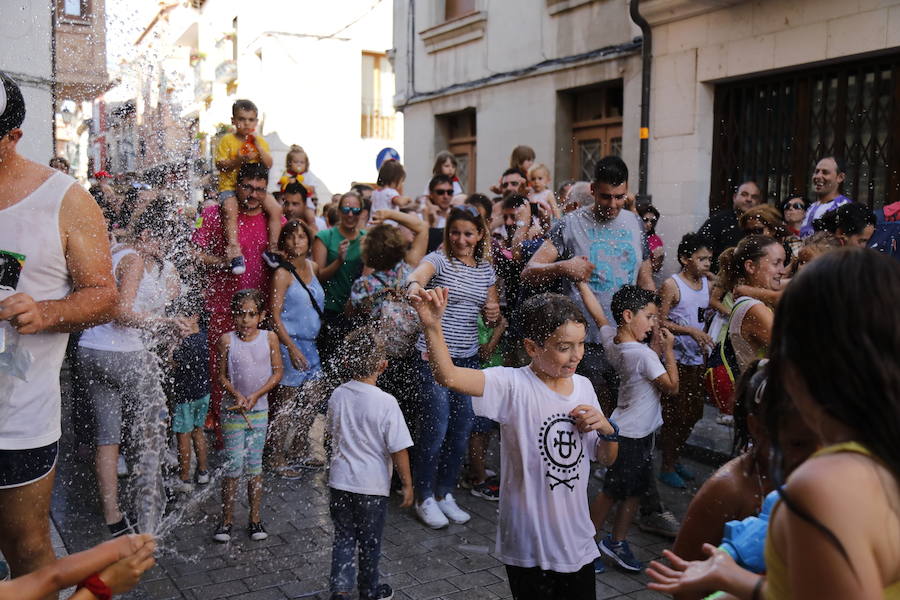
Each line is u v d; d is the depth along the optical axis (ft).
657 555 12.47
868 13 20.49
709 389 12.64
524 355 15.46
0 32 31.53
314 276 17.06
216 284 16.92
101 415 12.85
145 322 13.65
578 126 31.04
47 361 8.07
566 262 13.16
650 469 12.26
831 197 19.24
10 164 8.04
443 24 36.32
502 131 33.73
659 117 26.27
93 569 5.14
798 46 22.16
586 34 29.27
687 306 15.79
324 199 59.31
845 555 3.26
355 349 11.30
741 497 5.69
